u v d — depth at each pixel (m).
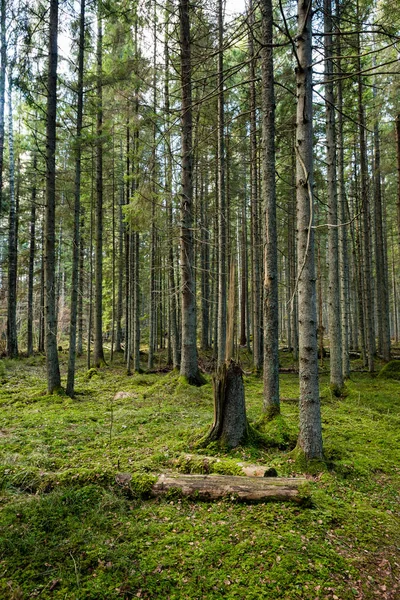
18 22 8.37
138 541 3.08
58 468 4.43
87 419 6.83
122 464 4.45
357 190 14.97
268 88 6.15
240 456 4.81
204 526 3.32
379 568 2.90
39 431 5.98
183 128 9.88
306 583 2.66
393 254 27.91
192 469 4.27
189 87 9.64
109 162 16.61
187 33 9.46
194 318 10.09
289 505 3.64
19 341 24.30
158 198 10.67
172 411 7.35
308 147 4.39
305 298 4.57
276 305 6.19
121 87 10.16
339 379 9.37
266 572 2.74
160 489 3.81
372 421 7.03
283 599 2.51
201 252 18.11
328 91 8.96
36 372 13.44
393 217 22.42
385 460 5.01
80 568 2.75
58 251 23.19
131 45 12.22
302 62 4.40
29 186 18.47
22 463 4.46
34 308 22.27
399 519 3.64
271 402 6.08
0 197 14.77
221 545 3.03
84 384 11.23
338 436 5.99
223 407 5.19
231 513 3.52
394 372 11.64
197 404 8.13
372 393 9.15
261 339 12.45
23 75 8.59
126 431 6.04
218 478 3.92
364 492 4.14
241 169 15.51
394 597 2.59
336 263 9.32
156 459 4.62
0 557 2.85
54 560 2.83
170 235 12.27
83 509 3.46
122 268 20.47
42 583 2.62
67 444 5.39
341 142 10.73
